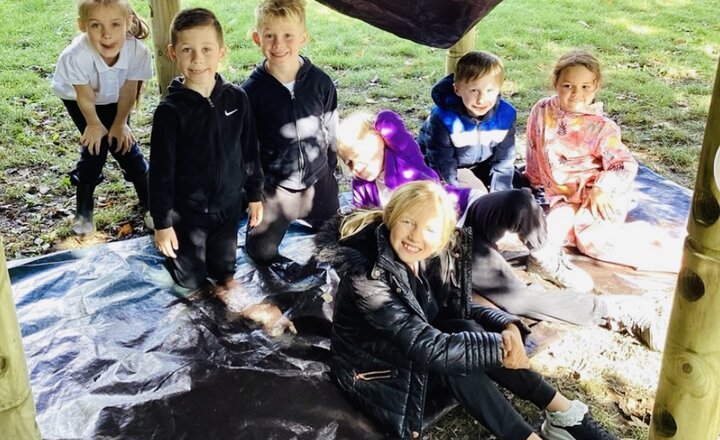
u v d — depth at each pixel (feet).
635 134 17.71
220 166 10.06
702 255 5.55
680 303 5.84
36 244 12.80
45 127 17.56
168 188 9.88
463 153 11.76
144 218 13.25
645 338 9.71
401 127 10.46
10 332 5.10
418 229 7.45
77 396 8.39
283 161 10.97
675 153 16.63
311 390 8.47
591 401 8.96
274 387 8.54
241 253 11.44
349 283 7.77
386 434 8.03
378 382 8.04
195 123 9.80
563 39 25.22
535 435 7.79
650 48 24.43
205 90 9.88
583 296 10.05
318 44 24.23
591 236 11.45
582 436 7.97
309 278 10.72
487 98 11.25
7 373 5.15
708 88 20.94
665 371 6.18
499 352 7.50
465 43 13.47
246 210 12.75
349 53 23.54
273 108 10.77
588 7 29.07
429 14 10.36
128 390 8.50
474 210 10.06
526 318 10.05
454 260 8.38
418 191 7.52
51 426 7.98
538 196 12.32
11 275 10.67
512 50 23.98
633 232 11.62
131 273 10.77
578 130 11.63
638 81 21.42
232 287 10.53
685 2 29.94
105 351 9.14
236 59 22.66
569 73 11.37
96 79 11.98
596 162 11.73
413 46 24.29
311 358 9.07
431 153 11.80
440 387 8.45
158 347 9.25
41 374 8.73
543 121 11.90
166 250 10.05
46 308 9.95
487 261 9.97
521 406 8.92
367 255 7.79
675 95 20.34
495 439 8.43
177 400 8.35
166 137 9.73
